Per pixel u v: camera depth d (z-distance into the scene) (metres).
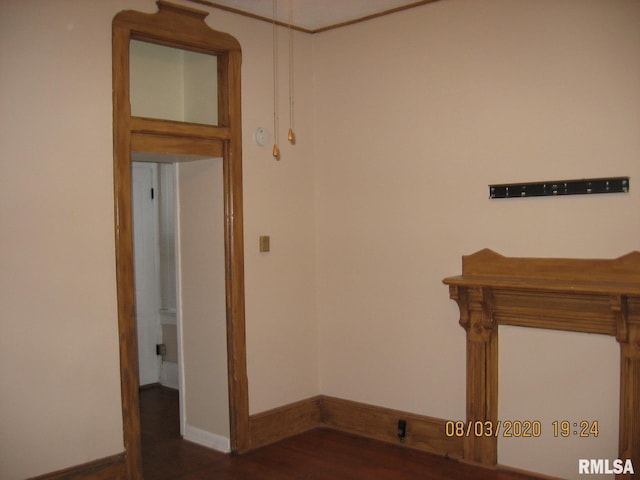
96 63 3.13
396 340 3.90
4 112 2.83
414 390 3.82
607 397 3.08
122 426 3.22
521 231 3.34
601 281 3.07
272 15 3.90
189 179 3.99
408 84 3.78
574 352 3.17
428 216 3.72
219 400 3.88
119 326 3.21
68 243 3.04
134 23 3.25
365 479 3.38
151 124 3.35
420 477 3.38
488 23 3.43
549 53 3.21
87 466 3.11
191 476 3.46
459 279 3.37
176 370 5.25
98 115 3.14
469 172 3.54
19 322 2.89
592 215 3.10
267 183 3.96
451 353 3.64
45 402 2.97
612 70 3.02
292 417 4.11
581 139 3.12
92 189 3.12
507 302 3.35
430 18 3.66
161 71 3.97
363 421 4.07
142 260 5.29
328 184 4.21
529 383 3.33
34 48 2.92
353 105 4.06
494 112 3.42
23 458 2.91
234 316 3.77
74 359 3.06
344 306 4.16
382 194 3.93
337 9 3.81
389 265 3.91
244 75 3.82
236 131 3.77
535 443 3.33
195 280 3.99
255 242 3.90
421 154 3.74
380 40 3.90
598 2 3.04
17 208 2.88
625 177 2.98
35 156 2.93
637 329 2.93
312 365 4.27
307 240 4.23
